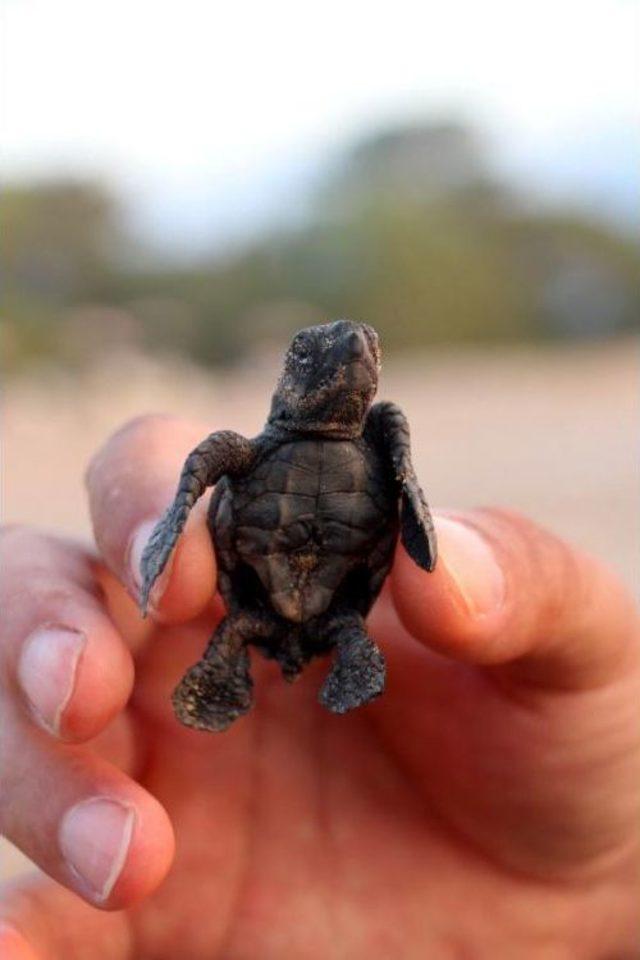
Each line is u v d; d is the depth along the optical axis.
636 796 0.29
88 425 1.50
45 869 0.26
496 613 0.26
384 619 0.31
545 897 0.31
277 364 2.43
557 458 1.11
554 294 2.93
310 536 0.25
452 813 0.31
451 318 2.77
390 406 0.25
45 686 0.25
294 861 0.31
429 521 0.24
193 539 0.25
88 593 0.27
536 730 0.29
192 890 0.30
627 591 0.29
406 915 0.31
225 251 2.94
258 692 0.31
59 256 2.94
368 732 0.31
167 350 2.54
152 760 0.31
